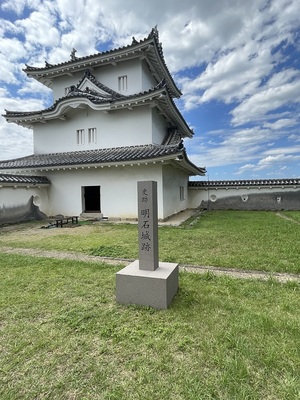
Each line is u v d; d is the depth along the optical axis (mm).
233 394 1878
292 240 6953
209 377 2045
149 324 2836
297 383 1958
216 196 18016
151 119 12914
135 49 13883
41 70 16047
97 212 12867
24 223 11641
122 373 2125
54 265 5051
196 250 6102
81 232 9078
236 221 11148
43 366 2229
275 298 3418
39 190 13094
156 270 3482
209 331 2664
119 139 13539
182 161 11367
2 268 4902
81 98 13109
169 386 1966
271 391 1906
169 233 8305
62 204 13484
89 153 13719
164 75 16844
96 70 15664
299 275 4367
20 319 3018
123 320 2934
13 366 2234
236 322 2791
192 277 4246
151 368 2164
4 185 10906
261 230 8641
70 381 2053
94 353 2383
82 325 2842
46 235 8602
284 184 16422
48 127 15258
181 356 2305
